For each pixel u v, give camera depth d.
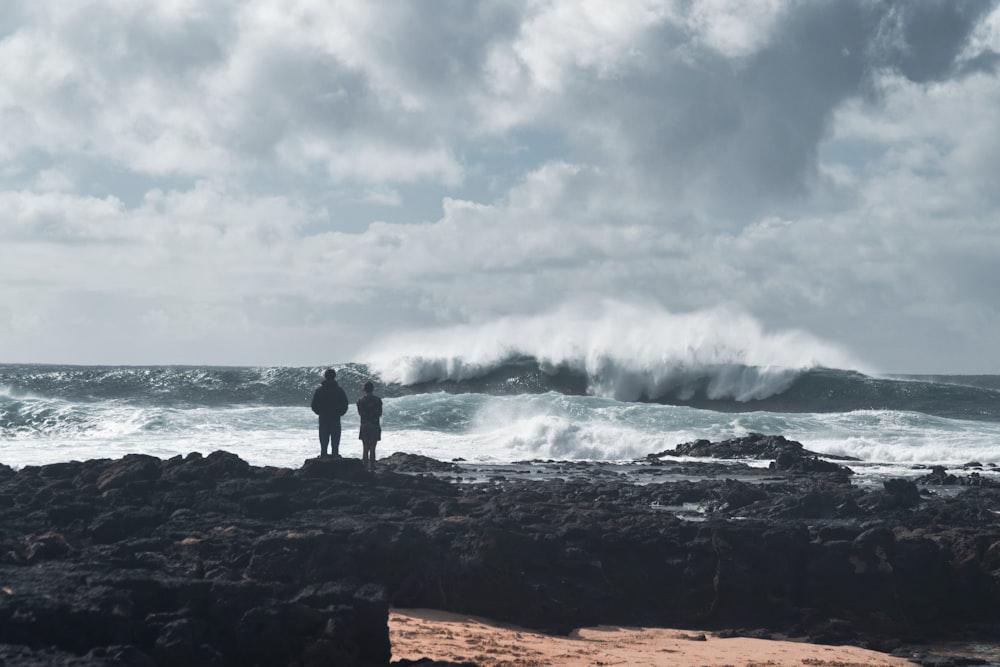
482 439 37.84
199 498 17.89
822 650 14.75
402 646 12.76
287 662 10.12
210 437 37.09
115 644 9.34
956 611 16.80
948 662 14.43
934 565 16.88
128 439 36.31
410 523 17.03
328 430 22.91
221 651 9.98
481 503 19.77
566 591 16.09
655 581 16.86
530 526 17.39
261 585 10.62
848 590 16.69
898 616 16.41
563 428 37.12
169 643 9.55
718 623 16.47
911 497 22.14
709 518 20.72
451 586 15.46
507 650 13.14
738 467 30.61
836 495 21.86
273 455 32.34
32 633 9.17
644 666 12.94
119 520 15.77
